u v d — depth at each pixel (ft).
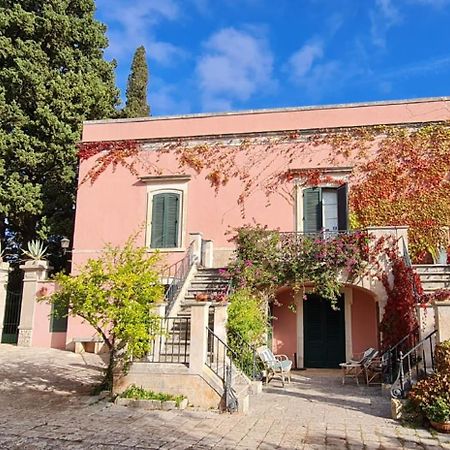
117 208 58.23
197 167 56.95
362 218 51.39
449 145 50.75
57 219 71.26
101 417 26.30
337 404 31.30
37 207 68.54
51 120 68.59
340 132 53.88
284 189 54.19
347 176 52.75
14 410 27.84
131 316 29.81
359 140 53.16
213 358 34.09
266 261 46.11
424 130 51.67
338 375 46.01
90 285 30.32
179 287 44.68
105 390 31.91
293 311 47.78
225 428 24.64
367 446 21.94
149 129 59.26
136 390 29.76
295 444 22.09
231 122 56.95
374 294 43.98
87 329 53.88
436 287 40.70
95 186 59.36
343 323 51.52
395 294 41.06
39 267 57.72
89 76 73.51
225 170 56.24
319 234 50.47
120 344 31.37
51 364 43.75
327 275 44.29
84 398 30.96
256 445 21.84
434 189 50.29
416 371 29.99
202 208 55.93
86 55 78.28
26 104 70.90
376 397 33.81
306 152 54.39
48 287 57.41
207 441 22.25
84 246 58.08
